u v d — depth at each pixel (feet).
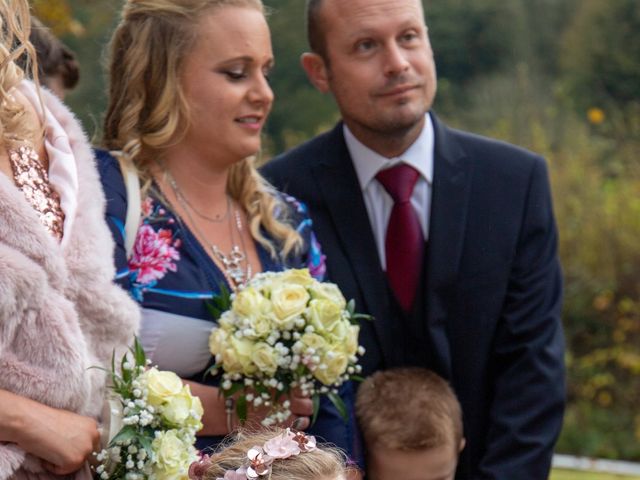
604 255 42.91
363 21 18.29
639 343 41.57
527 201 19.26
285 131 63.00
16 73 14.02
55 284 13.20
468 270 18.81
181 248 16.05
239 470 11.80
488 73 69.41
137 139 16.35
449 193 18.93
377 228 19.02
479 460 19.10
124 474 13.93
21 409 12.84
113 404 13.89
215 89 16.24
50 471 13.15
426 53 18.54
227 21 16.31
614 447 39.60
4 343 12.82
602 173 48.78
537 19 71.97
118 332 13.93
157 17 16.39
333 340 15.85
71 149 14.44
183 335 15.70
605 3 67.82
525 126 54.70
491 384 19.20
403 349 18.88
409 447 17.60
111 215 15.56
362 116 18.53
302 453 11.93
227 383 15.66
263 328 15.51
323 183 19.10
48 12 35.81
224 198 16.92
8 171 13.61
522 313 18.93
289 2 67.72
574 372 41.19
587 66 66.90
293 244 17.25
